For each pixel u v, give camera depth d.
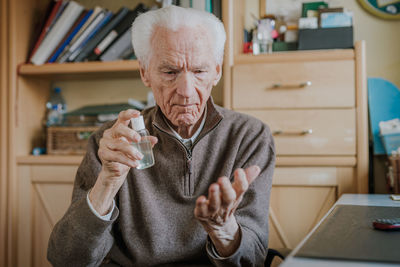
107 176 0.86
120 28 1.86
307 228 1.63
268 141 1.15
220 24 1.06
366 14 1.88
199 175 1.10
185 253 1.03
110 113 1.92
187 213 1.06
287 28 1.82
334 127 1.59
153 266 1.04
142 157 0.80
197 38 0.97
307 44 1.68
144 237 1.05
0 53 1.90
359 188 1.57
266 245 0.99
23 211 1.85
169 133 1.08
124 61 1.81
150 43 0.99
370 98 1.82
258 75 1.65
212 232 0.77
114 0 2.13
